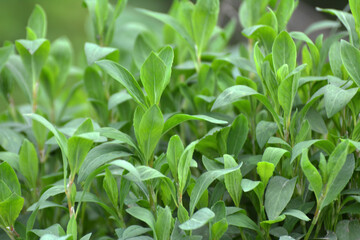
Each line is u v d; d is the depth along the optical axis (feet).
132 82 2.78
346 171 2.74
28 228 2.77
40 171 3.29
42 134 3.23
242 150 3.11
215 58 3.29
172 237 2.70
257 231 2.78
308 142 2.74
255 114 3.10
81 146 2.67
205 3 3.18
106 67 2.74
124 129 3.21
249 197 2.90
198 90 3.32
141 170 2.69
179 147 2.72
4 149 3.22
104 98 3.36
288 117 2.84
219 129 2.87
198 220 2.55
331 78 2.87
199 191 2.71
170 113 3.20
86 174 2.75
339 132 3.02
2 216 2.76
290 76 2.75
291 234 2.82
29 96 3.34
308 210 2.81
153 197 2.81
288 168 2.88
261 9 3.27
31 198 3.17
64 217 3.16
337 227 2.83
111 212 2.85
